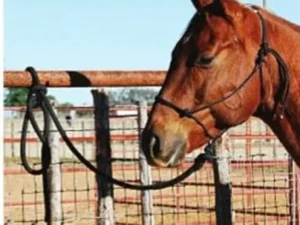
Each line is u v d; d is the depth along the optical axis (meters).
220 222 6.64
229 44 5.06
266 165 11.76
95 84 6.05
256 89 5.17
